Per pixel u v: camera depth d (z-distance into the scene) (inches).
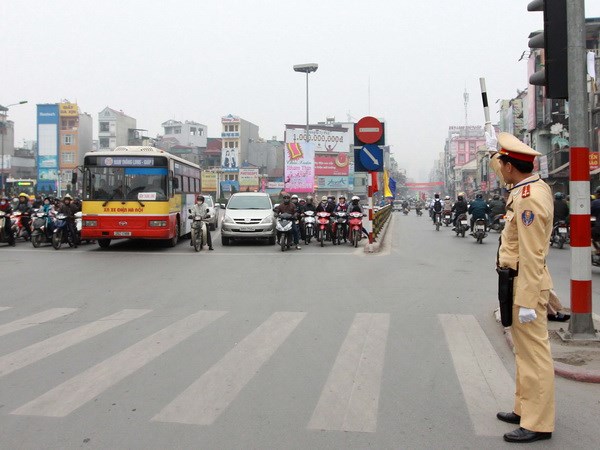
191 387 186.7
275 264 527.5
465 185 3978.8
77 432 150.7
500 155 153.9
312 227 759.1
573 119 220.7
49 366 210.8
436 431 151.9
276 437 147.7
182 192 755.4
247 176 3267.7
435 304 331.3
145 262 542.3
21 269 490.0
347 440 145.9
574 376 191.3
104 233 637.9
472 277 441.4
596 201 486.3
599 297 353.1
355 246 709.9
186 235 842.2
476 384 189.9
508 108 2006.6
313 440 145.9
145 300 346.0
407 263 535.5
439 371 204.1
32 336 257.6
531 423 144.9
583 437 147.7
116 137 3341.5
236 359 219.3
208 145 3666.3
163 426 154.7
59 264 525.3
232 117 3503.9
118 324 280.5
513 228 148.1
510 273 146.5
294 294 366.9
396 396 178.5
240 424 156.2
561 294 361.4
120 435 148.7
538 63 1577.3
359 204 735.7
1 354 228.1
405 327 272.8
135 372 203.0
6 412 165.0
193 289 386.6
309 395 179.3
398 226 1301.7
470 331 264.2
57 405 170.4
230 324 279.9
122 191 641.0
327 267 505.4
